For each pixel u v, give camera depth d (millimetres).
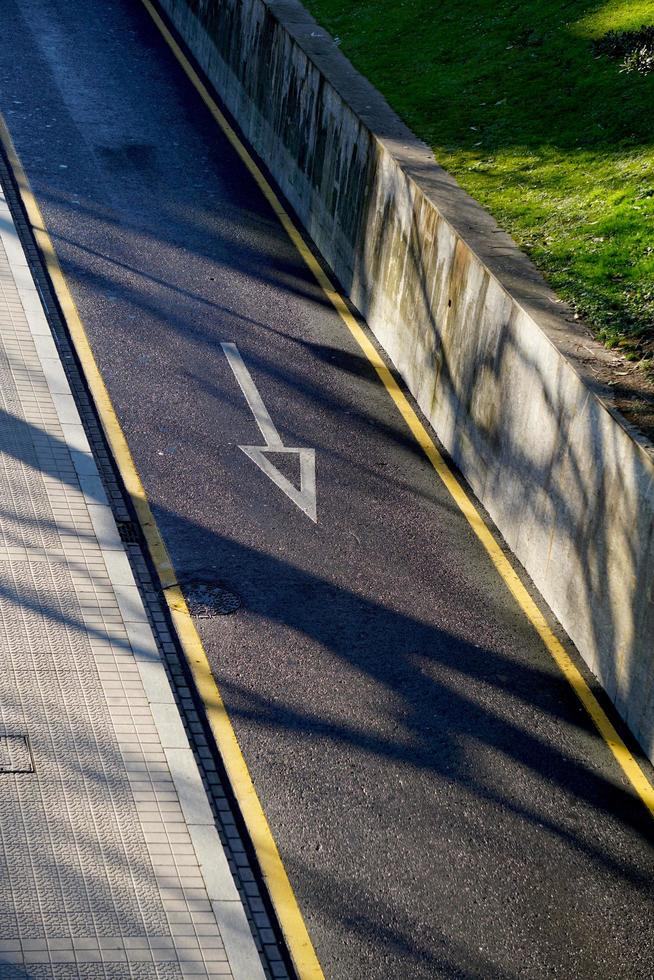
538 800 8836
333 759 8852
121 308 14742
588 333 11195
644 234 12898
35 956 6777
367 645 10078
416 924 7680
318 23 20516
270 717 9125
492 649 10289
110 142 19422
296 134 18531
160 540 10875
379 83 18000
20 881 7219
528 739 9383
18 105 19891
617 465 9602
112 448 12047
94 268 15547
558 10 19547
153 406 12906
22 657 9031
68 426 12164
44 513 10750
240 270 16422
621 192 13922
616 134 15578
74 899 7191
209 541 11000
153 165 19000
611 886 8242
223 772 8555
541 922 7863
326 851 8078
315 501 11875
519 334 11422
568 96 17016
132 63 22938
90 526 10758
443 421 13250
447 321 13102
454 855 8242
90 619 9625
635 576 9375
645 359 10727
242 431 12797
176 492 11586
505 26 19703
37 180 17562
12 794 7816
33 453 11578
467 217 13578
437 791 8750
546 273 12398
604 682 9961
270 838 8094
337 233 16766
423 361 13805
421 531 11719
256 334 14852
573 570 10414
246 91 20844
